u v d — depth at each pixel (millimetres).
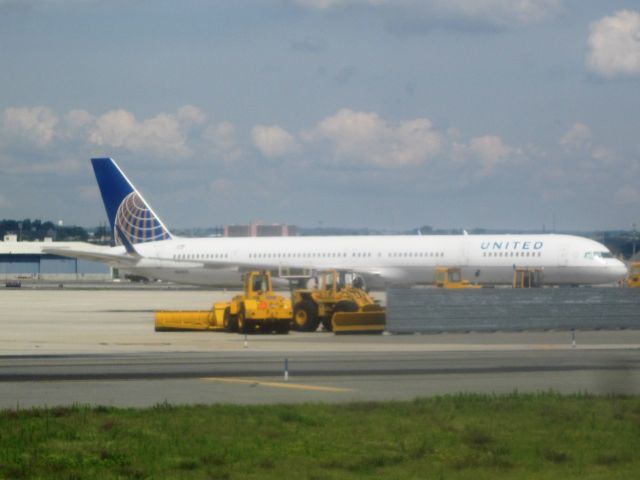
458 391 57156
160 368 70500
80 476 35375
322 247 168375
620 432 43219
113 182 187250
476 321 108438
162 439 41688
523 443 41188
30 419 46250
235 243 175500
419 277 162250
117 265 178250
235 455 38812
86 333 107375
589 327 110875
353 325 108438
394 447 40250
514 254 156875
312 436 42312
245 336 97688
